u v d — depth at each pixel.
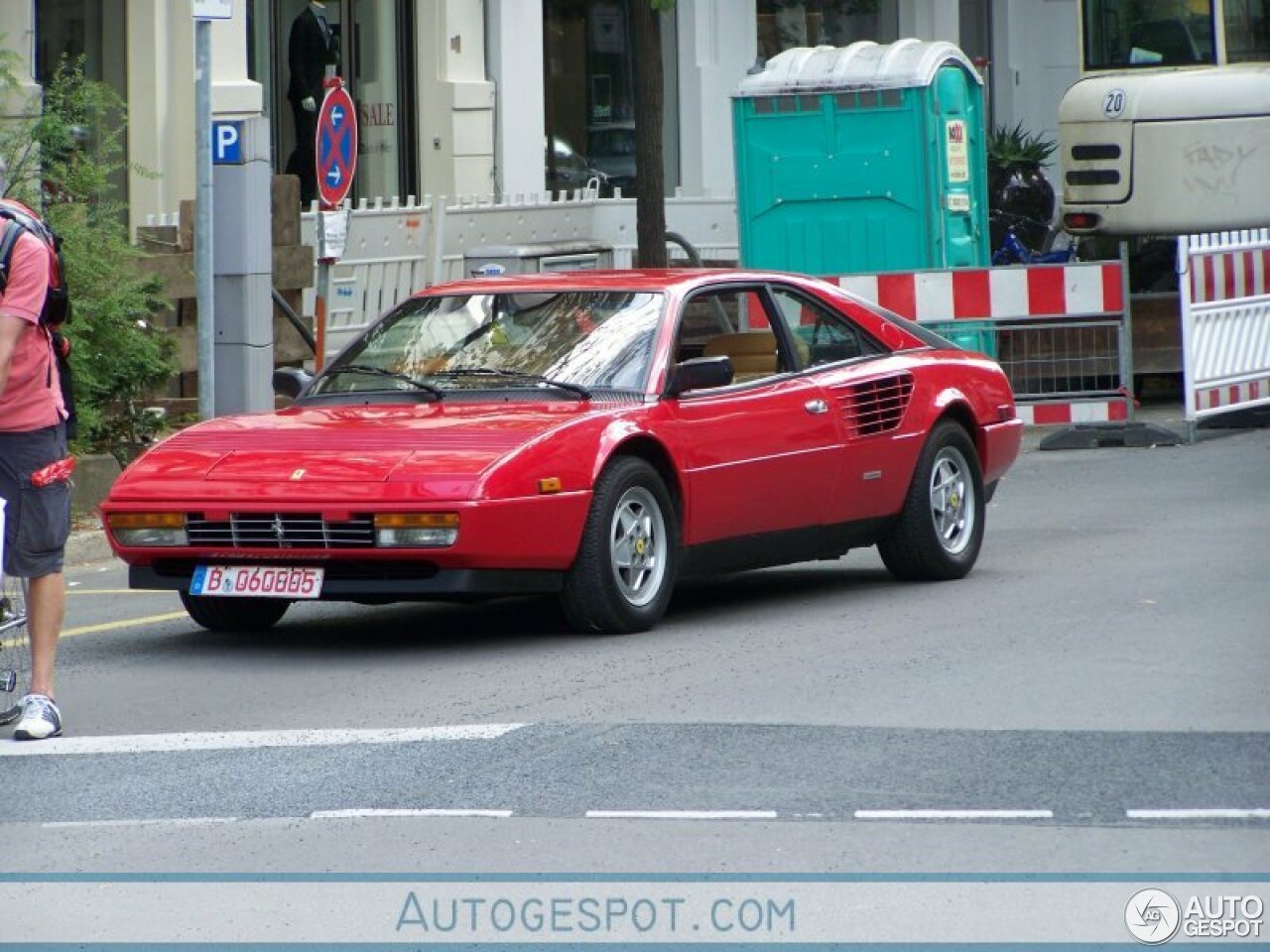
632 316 13.67
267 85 31.12
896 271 24.97
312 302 25.58
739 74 38.31
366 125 32.56
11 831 8.76
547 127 35.53
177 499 12.36
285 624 14.09
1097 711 10.53
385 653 12.73
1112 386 24.66
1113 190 28.56
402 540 11.88
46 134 20.36
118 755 10.03
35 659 10.48
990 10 45.62
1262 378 25.03
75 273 19.73
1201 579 14.74
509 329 13.86
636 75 27.48
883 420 14.67
